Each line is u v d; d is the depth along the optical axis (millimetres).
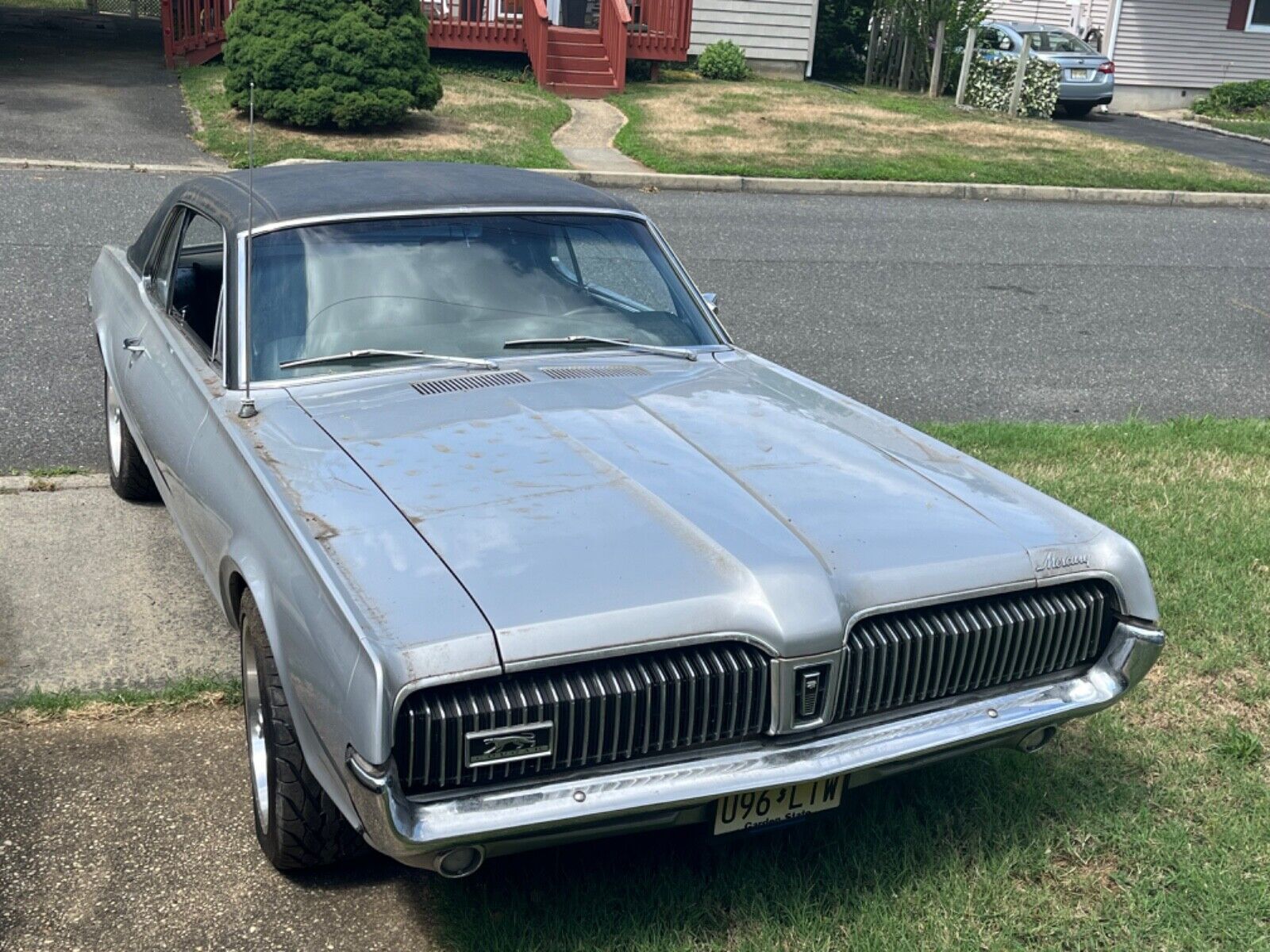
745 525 3164
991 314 10555
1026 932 3238
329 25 15203
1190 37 29391
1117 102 29625
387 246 4301
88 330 8312
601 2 21281
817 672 2965
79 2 28953
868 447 3844
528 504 3207
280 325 4066
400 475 3354
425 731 2684
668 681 2861
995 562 3264
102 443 6586
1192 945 3201
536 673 2781
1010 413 8016
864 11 25469
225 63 15656
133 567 5242
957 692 3264
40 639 4625
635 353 4434
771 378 4457
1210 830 3695
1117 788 3881
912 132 19156
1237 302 11492
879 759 3045
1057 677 3426
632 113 18891
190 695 4277
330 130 15531
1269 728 4293
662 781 2875
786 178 15633
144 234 5625
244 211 4332
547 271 4484
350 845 3316
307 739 2965
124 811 3682
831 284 11164
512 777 2791
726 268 11461
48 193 11953
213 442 3805
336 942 3172
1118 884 3455
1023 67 22234
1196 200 16906
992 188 16266
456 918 3219
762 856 3502
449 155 14719
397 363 4105
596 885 3336
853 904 3330
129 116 15695
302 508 3193
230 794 3791
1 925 3180
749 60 24578
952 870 3439
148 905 3283
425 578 2883
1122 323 10555
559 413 3777
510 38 20766
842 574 3080
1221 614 4996
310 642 2877
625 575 2934
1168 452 7031
